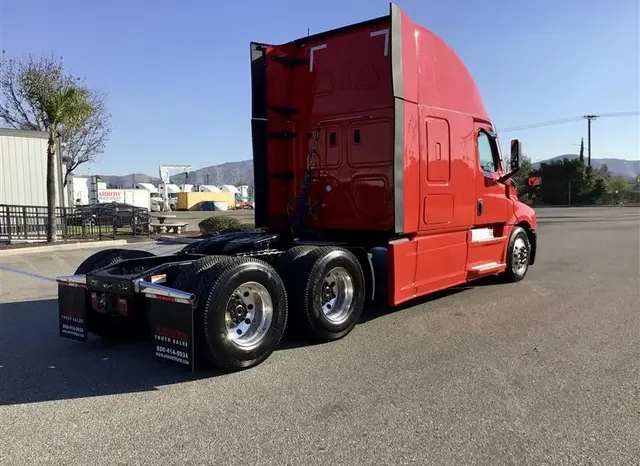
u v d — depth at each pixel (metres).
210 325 4.65
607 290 8.52
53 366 5.16
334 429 3.68
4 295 8.85
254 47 7.30
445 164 7.06
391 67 6.00
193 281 4.77
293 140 7.78
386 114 6.74
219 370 4.93
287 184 7.84
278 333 5.20
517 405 4.05
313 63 7.48
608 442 3.46
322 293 5.70
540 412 3.92
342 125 7.19
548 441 3.48
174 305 4.68
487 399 4.17
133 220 21.98
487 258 8.36
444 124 7.05
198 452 3.39
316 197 7.52
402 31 6.20
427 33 6.83
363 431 3.65
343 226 7.24
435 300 7.88
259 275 5.02
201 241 6.99
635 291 8.41
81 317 5.52
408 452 3.36
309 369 4.92
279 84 7.59
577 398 4.17
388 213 6.77
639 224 25.72
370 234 7.14
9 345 5.89
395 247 6.28
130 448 3.46
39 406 4.17
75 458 3.34
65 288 5.67
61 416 3.98
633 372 4.74
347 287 5.97
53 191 17.69
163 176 67.75
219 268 4.81
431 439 3.52
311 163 7.54
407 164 6.30
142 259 5.95
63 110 18.09
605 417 3.83
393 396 4.25
